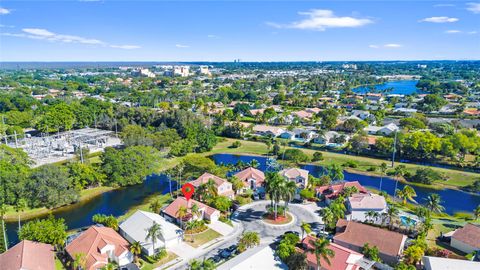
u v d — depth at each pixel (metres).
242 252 69.88
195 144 157.75
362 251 70.44
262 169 136.75
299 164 142.50
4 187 94.38
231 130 187.62
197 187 99.69
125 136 157.62
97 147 156.25
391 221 82.69
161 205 99.56
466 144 139.00
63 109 185.62
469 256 69.12
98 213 96.81
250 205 98.69
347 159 146.00
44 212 96.56
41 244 70.75
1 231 75.44
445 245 77.00
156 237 72.25
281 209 91.31
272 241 77.94
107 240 70.62
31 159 130.88
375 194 99.25
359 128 186.50
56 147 156.25
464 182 120.69
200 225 83.00
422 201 106.81
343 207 86.44
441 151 140.88
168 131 164.50
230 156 156.00
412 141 142.62
